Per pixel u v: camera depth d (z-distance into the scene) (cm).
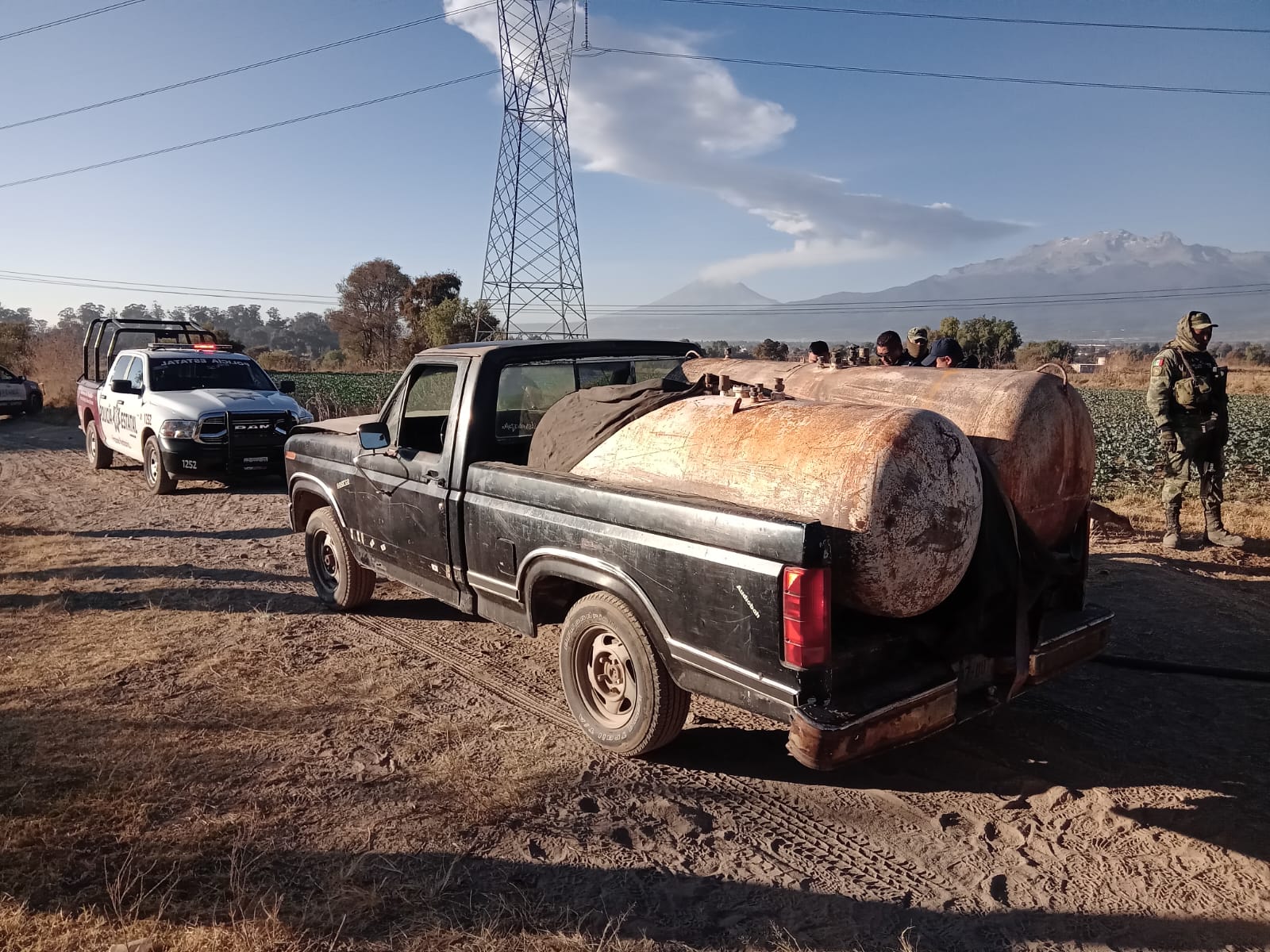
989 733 430
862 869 319
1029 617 369
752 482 348
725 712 462
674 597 352
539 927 283
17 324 3838
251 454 1166
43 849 322
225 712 459
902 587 317
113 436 1330
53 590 692
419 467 518
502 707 469
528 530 428
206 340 1556
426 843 334
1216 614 600
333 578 664
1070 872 316
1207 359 773
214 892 299
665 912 293
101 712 456
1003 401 384
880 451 313
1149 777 384
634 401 436
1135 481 1252
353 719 452
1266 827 342
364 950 270
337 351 8888
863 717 305
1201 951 271
